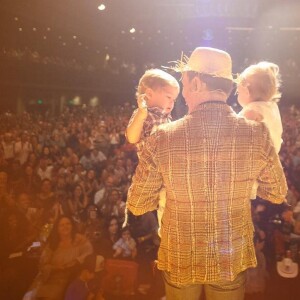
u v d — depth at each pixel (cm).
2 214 657
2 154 1177
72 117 2339
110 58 3161
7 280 619
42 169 1127
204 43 3108
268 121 199
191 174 172
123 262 668
